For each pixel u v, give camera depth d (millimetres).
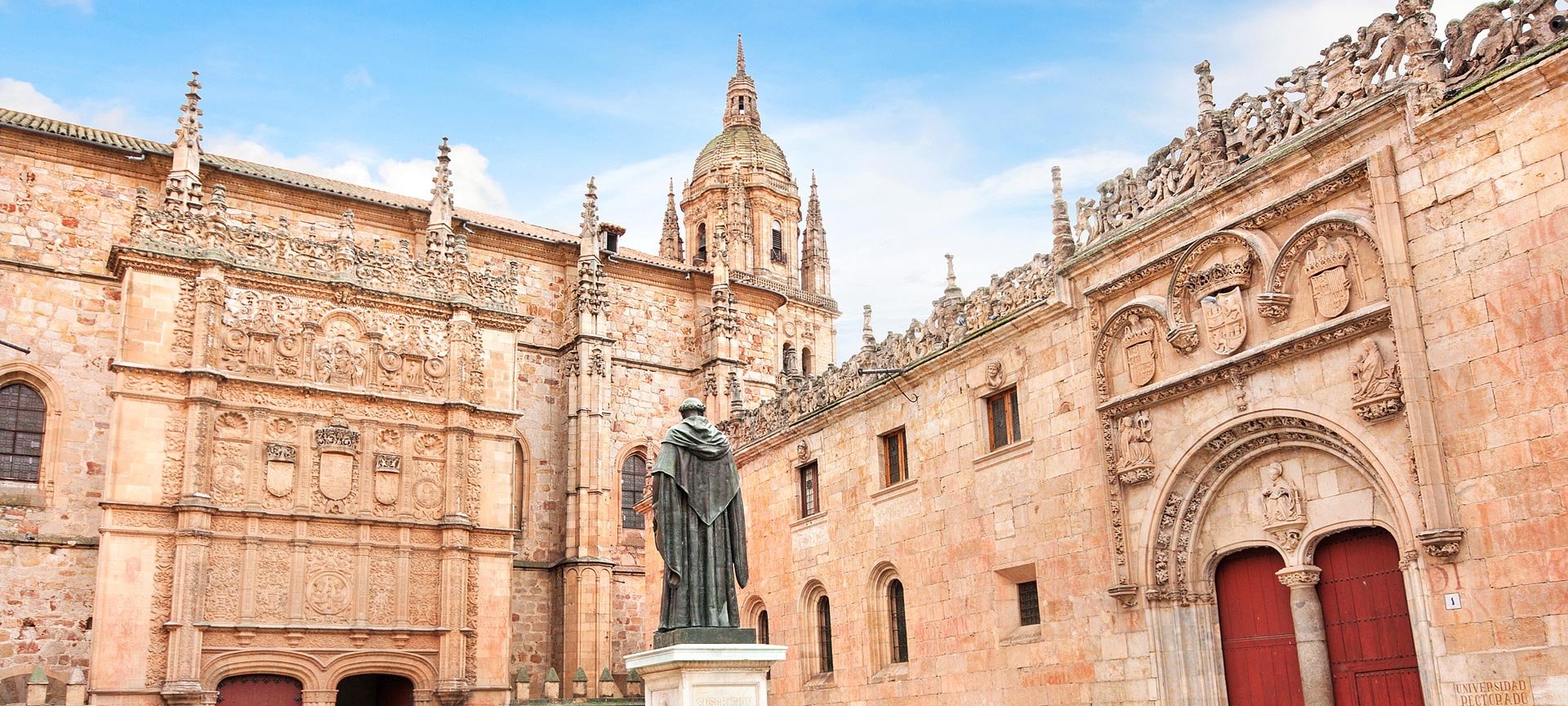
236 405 41906
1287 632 23906
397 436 44938
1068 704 27859
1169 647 25469
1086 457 27984
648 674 17312
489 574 45375
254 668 39938
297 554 41594
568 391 59844
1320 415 22188
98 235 49938
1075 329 28828
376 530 43375
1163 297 26281
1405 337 20562
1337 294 22078
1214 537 25422
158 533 39438
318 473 42844
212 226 43219
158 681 38312
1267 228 23891
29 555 44625
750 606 43094
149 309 41250
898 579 35812
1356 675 22234
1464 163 20188
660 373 64562
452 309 47312
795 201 98188
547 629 56781
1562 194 18656
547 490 59094
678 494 18016
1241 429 24172
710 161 97688
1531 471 18625
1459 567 19531
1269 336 23547
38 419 47125
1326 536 23031
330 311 44750
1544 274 18797
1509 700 18500
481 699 43844
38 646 43969
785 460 41875
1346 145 22391
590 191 63000
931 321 34719
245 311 43031
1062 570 28453
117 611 38188
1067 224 29688
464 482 45438
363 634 41969
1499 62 20031
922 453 34438
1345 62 22719
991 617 30875
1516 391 18984
